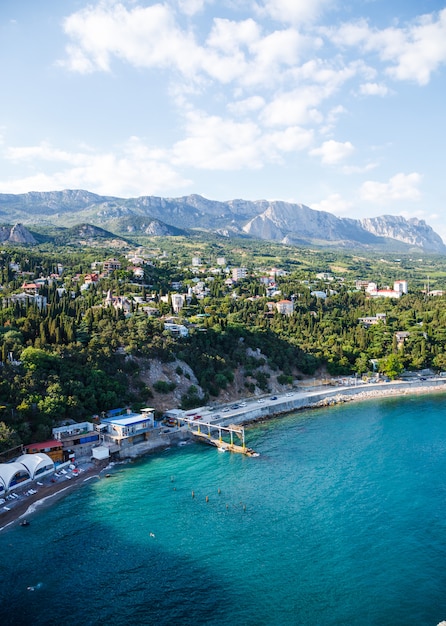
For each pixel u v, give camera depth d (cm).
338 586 7662
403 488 10988
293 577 7875
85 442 12962
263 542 8850
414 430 15312
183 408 16412
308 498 10562
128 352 16700
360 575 7919
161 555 8456
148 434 13775
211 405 17262
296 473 11900
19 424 12281
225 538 8981
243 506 10206
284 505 10250
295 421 16500
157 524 9481
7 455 11550
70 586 7644
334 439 14500
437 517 9669
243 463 12569
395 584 7700
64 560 8294
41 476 11331
